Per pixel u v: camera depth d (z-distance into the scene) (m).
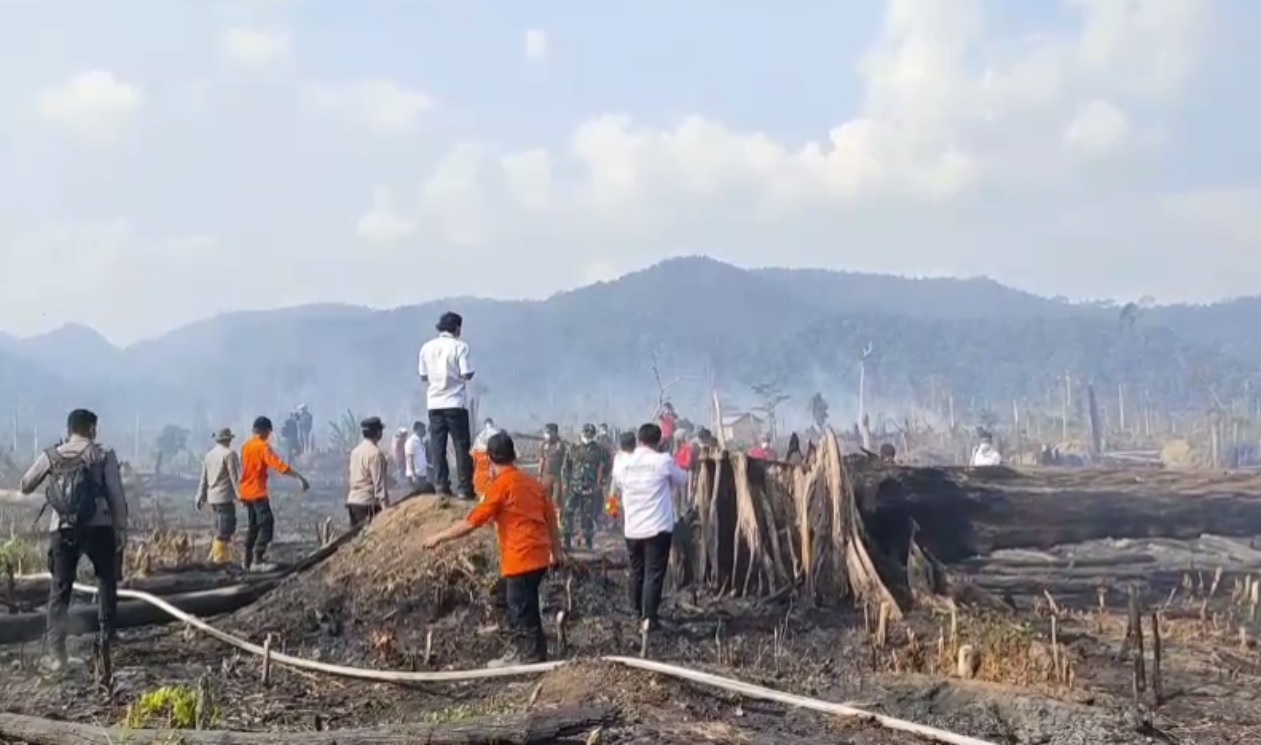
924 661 10.66
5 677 9.74
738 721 8.23
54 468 10.15
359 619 11.55
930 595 13.25
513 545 10.30
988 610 13.26
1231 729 8.98
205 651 10.92
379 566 12.03
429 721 8.25
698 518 13.98
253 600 12.34
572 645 11.16
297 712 8.79
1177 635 12.58
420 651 10.83
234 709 8.77
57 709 8.70
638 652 11.07
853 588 13.05
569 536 19.02
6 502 19.52
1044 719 8.77
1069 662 10.38
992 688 9.30
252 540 16.23
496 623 11.28
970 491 14.48
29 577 12.62
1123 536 14.60
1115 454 41.38
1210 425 40.88
